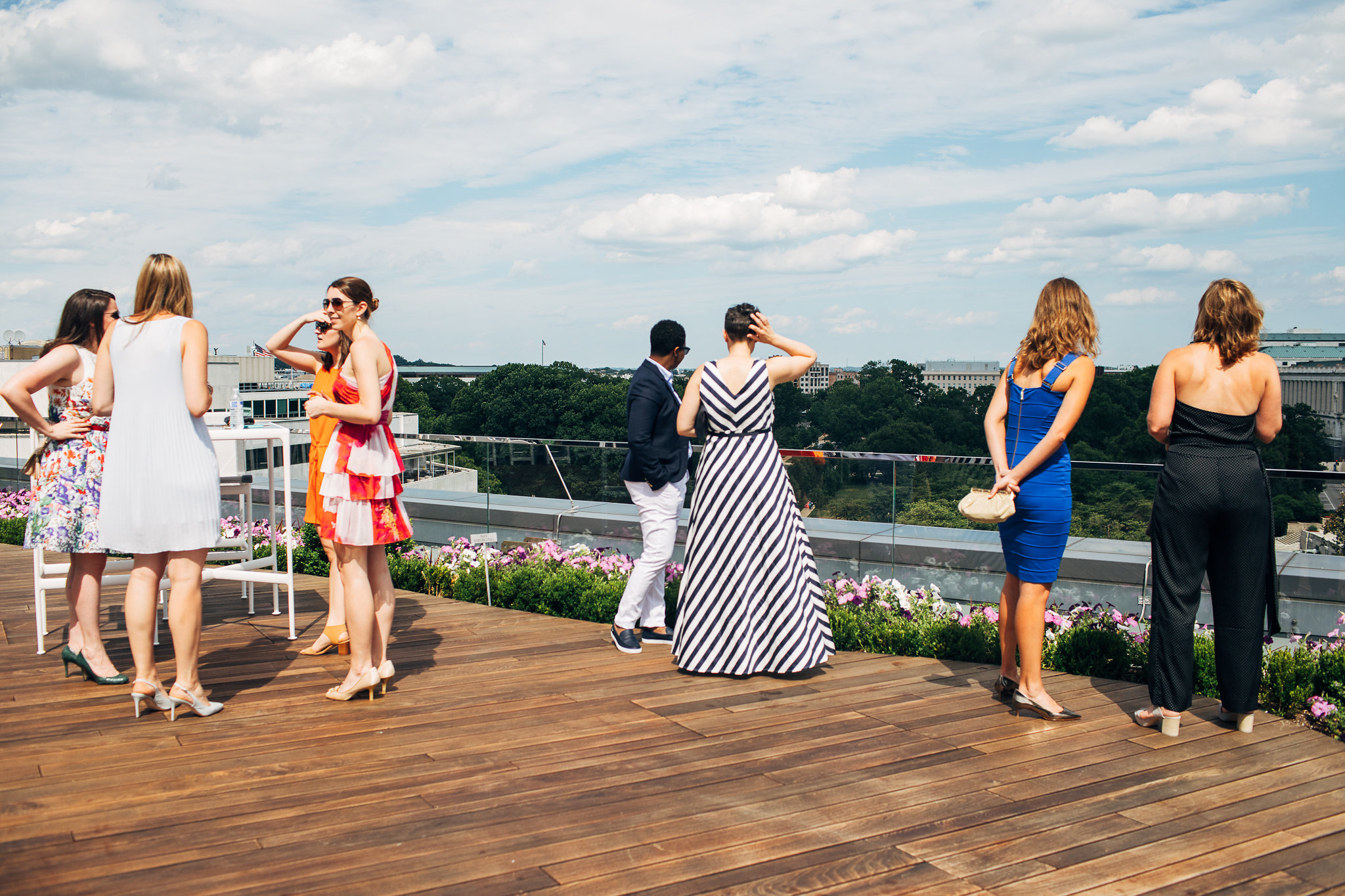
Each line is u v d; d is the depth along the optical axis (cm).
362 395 339
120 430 322
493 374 9919
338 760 295
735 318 399
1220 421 323
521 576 554
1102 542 475
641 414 434
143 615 328
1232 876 224
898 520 530
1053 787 278
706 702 362
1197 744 319
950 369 11931
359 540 346
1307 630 422
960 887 216
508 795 267
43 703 351
